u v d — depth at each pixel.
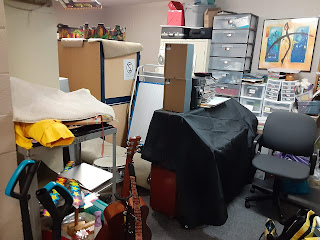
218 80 3.56
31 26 1.72
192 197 2.03
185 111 2.08
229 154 2.13
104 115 1.62
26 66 1.73
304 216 1.74
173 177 2.11
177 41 3.71
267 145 2.69
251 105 3.37
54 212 1.12
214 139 2.07
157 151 2.12
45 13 1.79
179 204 2.10
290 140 2.54
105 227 1.39
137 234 1.31
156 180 2.23
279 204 2.47
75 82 3.21
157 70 4.01
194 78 2.19
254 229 2.21
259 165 2.36
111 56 2.98
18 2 1.62
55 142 1.30
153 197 2.29
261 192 2.82
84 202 1.66
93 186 1.72
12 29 1.61
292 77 3.16
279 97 3.20
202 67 3.58
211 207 1.96
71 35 3.36
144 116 3.23
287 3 3.35
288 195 2.75
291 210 2.52
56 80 1.96
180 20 3.75
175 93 2.07
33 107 1.43
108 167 2.31
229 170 2.21
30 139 1.34
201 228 2.19
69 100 1.70
